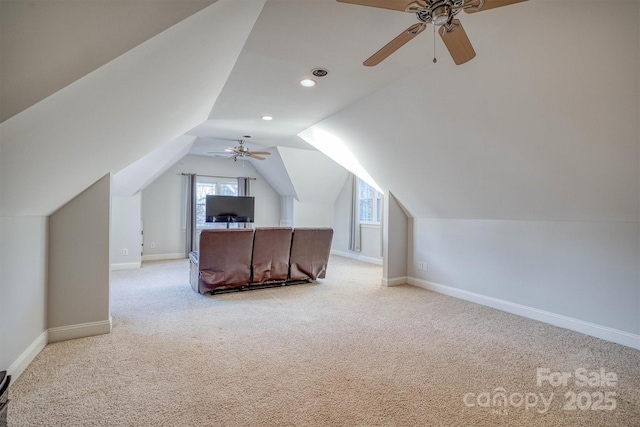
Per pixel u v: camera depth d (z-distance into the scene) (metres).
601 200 2.81
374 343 2.82
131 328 3.12
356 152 4.54
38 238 2.56
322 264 5.10
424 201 4.52
